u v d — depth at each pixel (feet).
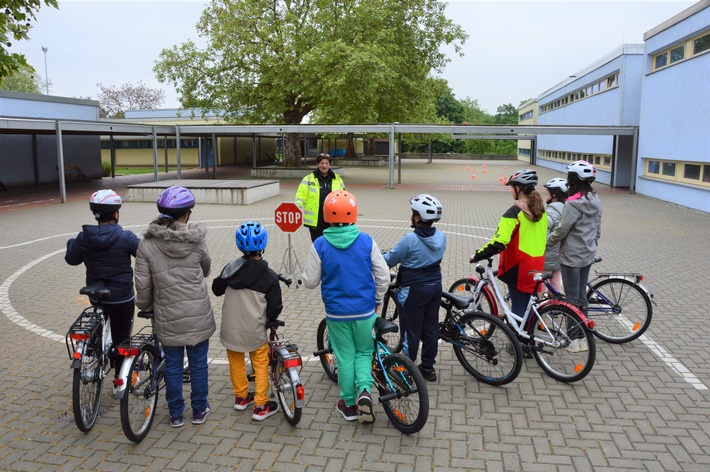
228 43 89.04
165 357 12.74
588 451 11.88
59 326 20.22
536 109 161.99
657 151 63.52
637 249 34.40
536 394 14.61
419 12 93.40
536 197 15.37
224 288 12.84
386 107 97.86
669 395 14.52
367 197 66.49
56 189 77.97
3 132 76.33
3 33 18.02
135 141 148.15
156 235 11.95
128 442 12.35
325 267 12.48
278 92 87.45
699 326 19.88
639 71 76.43
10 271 28.86
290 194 70.23
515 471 11.19
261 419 13.23
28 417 13.47
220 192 59.47
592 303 18.67
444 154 211.82
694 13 53.52
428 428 12.88
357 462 11.53
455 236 39.27
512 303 16.53
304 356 17.28
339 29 85.30
